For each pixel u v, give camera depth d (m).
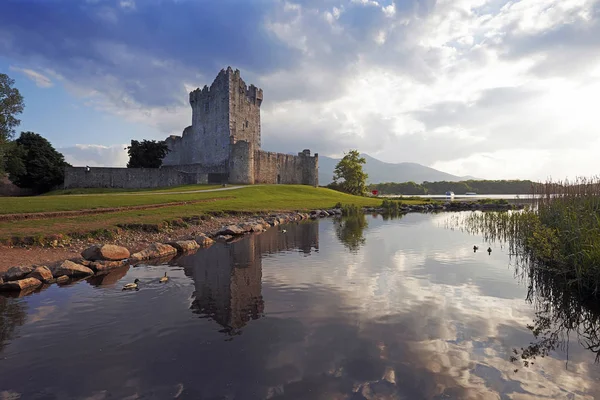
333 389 5.64
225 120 75.12
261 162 76.00
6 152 54.31
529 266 14.71
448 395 5.51
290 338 7.54
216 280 12.30
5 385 5.85
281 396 5.45
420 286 11.63
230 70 74.94
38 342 7.46
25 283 11.52
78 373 6.21
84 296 10.59
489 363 6.58
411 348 7.12
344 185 91.38
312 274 13.14
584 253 11.54
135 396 5.51
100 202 30.41
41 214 22.73
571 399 5.48
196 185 62.09
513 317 8.98
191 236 21.23
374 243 20.81
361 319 8.66
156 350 7.04
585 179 19.59
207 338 7.56
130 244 18.97
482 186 187.88
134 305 9.74
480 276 13.02
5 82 50.28
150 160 74.69
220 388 5.70
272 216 34.22
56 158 71.50
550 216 18.41
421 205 59.09
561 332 8.09
